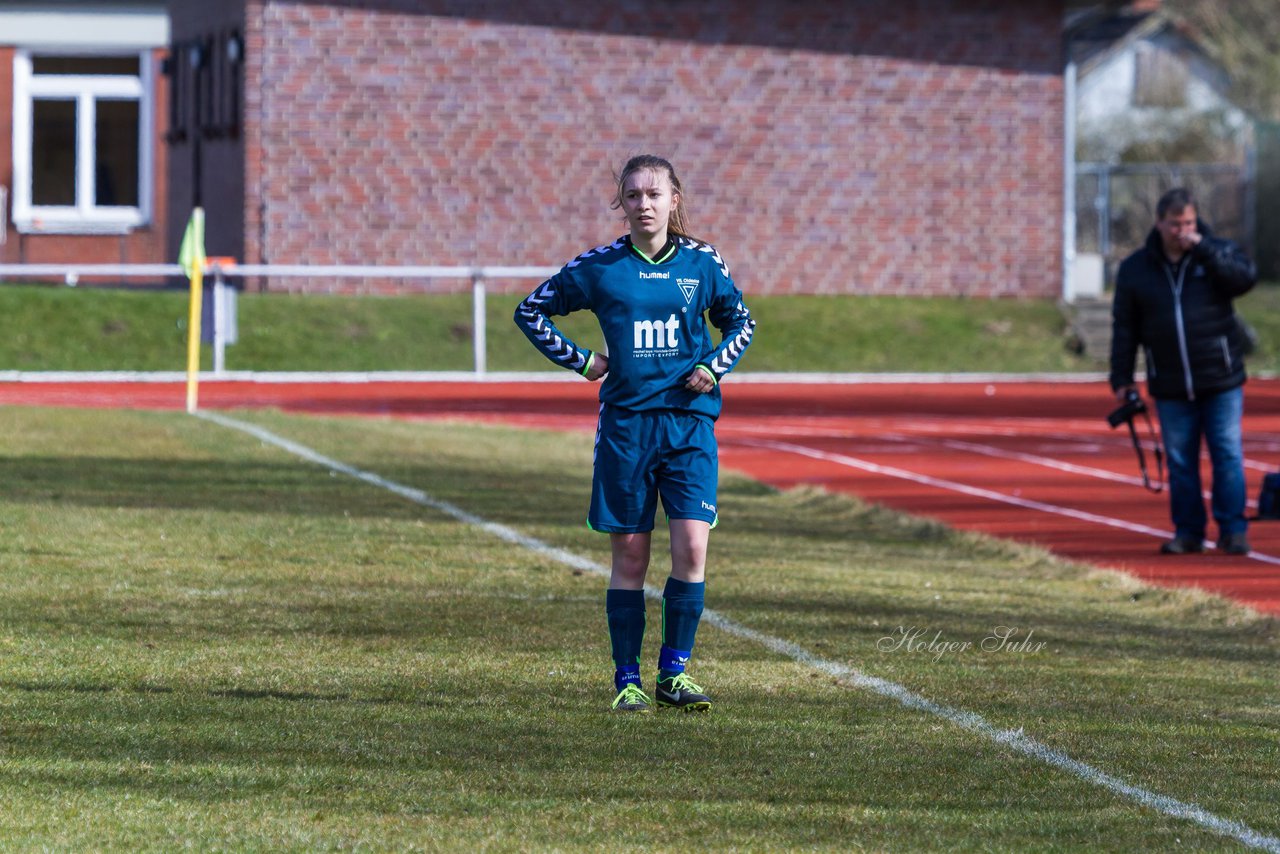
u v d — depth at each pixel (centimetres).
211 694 2347
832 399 9444
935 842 1769
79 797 1844
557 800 1883
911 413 8738
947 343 11275
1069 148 12219
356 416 8094
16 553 3512
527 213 11750
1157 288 4278
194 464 5144
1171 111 19788
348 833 1742
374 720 2228
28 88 14862
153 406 8375
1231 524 4353
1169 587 3709
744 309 2412
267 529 3981
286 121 11450
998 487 5841
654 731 2220
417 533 4031
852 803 1905
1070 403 9325
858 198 12062
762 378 10469
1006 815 1878
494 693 2414
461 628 2903
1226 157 18850
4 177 14788
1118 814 1894
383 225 11594
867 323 11475
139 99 14950
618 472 2361
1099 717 2394
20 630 2750
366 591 3250
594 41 11738
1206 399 4319
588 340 10869
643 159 2336
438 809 1838
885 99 12044
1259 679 2755
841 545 4300
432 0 11562
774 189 11981
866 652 2817
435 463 5559
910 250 12138
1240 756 2189
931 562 4072
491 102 11662
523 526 4231
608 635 2880
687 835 1766
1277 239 14112
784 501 5275
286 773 1959
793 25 11919
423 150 11612
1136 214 14988
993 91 12119
